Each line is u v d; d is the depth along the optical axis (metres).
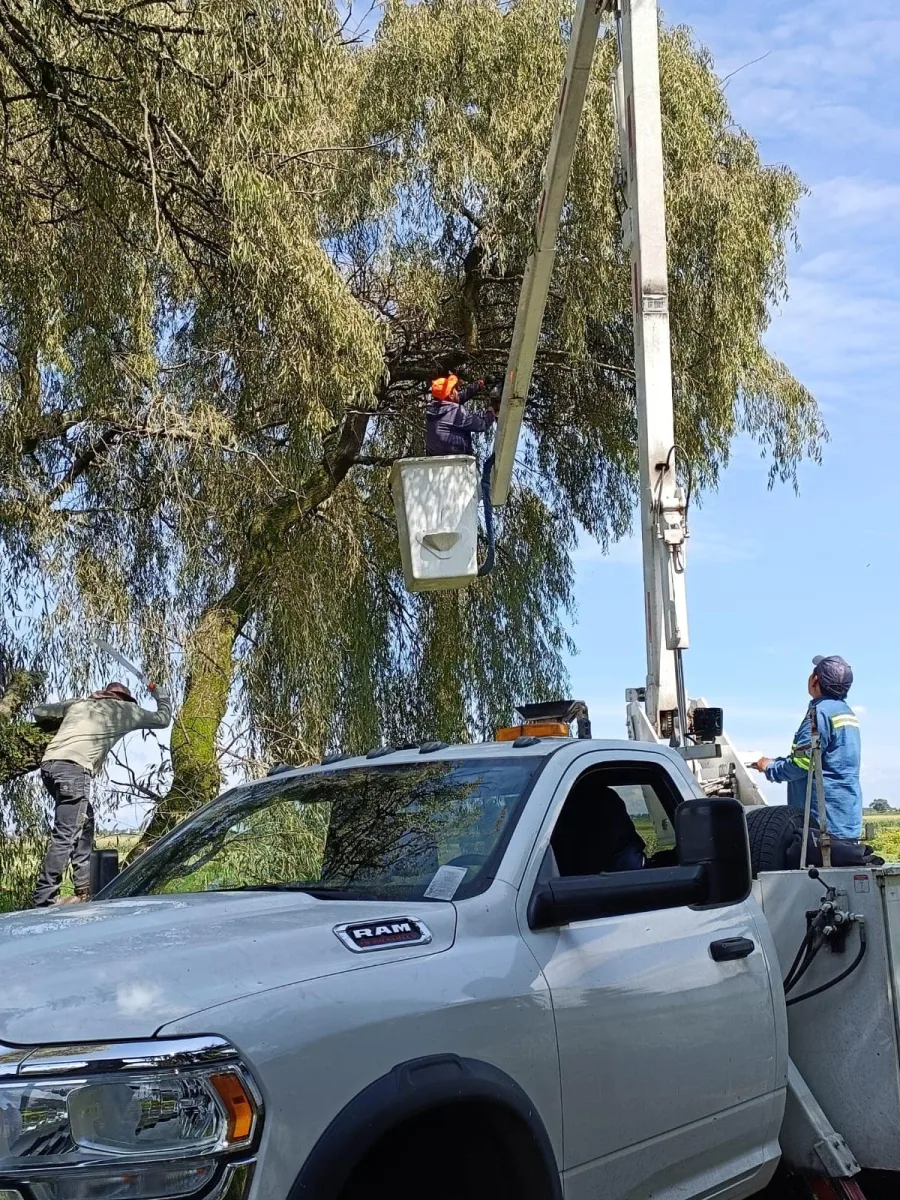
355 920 3.19
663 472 6.77
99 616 10.89
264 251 9.84
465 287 14.84
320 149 10.83
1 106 9.23
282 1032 2.68
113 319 10.38
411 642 15.38
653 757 4.52
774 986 4.32
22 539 11.04
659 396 6.88
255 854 4.12
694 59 14.91
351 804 4.18
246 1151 2.50
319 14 9.34
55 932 3.14
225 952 2.87
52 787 9.12
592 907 3.48
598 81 13.37
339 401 11.25
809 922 4.70
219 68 9.01
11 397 10.58
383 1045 2.84
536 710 5.61
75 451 11.70
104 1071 2.43
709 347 14.20
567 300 13.91
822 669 6.41
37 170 9.73
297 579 12.85
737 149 14.95
